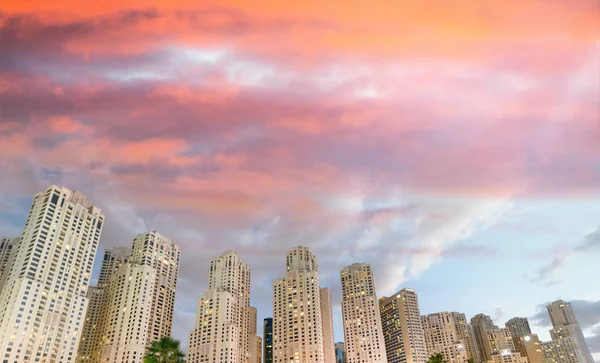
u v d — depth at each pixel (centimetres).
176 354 10556
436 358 14150
